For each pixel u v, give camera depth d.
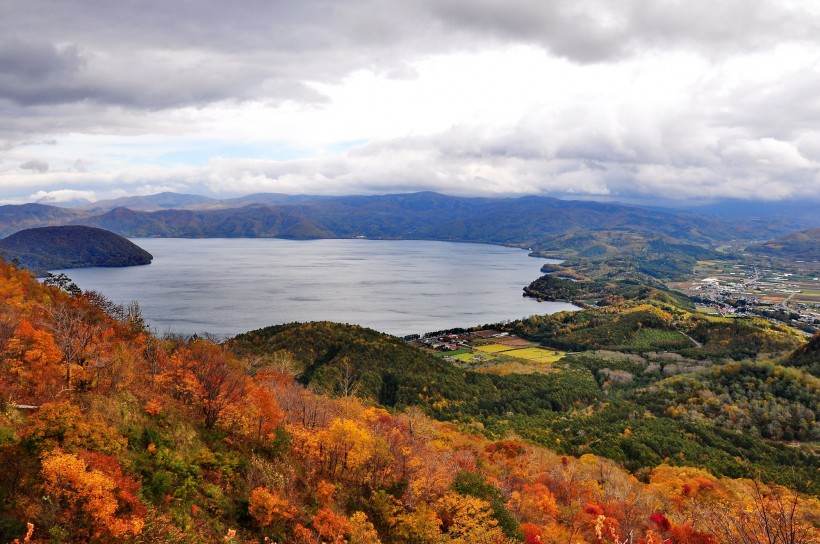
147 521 35.03
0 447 33.56
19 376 42.72
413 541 50.59
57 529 29.84
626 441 101.00
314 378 130.88
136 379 54.03
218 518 41.28
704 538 53.28
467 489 58.44
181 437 48.69
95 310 81.69
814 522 46.66
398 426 77.94
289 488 50.12
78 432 37.09
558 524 57.50
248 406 57.53
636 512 59.25
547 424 122.31
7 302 64.75
